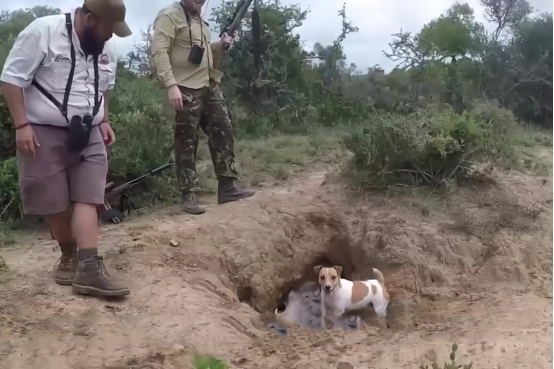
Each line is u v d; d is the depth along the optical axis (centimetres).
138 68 1481
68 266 489
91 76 442
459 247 656
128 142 801
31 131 425
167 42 655
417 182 773
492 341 438
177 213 722
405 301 594
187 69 672
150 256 570
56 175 443
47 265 543
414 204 733
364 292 596
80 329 410
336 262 740
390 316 580
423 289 608
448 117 791
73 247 488
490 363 398
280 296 699
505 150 866
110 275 513
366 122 1238
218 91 710
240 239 668
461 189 769
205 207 745
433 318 544
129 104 938
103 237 620
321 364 402
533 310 518
